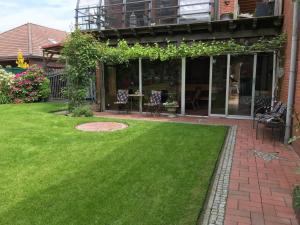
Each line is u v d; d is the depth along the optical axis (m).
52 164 4.59
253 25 8.71
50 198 3.38
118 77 11.29
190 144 5.75
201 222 2.91
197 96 11.09
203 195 3.45
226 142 6.08
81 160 4.79
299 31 5.72
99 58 10.32
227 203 3.31
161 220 2.89
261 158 5.00
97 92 11.83
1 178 4.00
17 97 13.66
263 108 8.23
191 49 9.24
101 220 2.90
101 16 11.32
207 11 9.85
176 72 10.16
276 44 8.05
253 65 8.83
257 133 6.82
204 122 8.47
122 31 10.62
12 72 15.34
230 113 9.37
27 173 4.20
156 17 10.48
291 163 4.73
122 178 3.99
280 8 8.45
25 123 8.16
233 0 9.54
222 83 9.32
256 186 3.79
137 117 9.60
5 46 21.61
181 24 9.38
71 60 10.05
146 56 9.96
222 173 4.26
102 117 9.48
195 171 4.25
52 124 8.02
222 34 9.49
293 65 5.79
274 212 3.11
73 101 10.38
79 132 6.94
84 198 3.38
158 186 3.71
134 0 11.16
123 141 6.03
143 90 10.80
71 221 2.88
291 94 5.84
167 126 7.69
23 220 2.90
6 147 5.58
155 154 5.09
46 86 14.28
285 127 5.95
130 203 3.25
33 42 21.80
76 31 9.91
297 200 2.94
